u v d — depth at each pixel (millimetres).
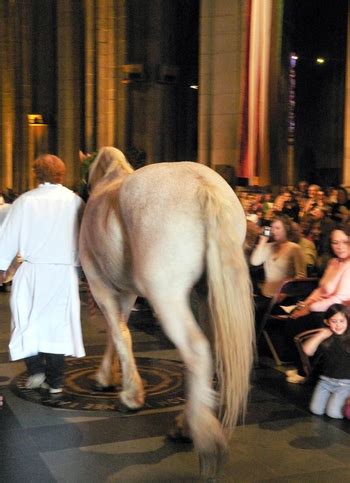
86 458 4125
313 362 5727
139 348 7070
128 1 18500
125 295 4945
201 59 14117
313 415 4969
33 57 25016
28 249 5180
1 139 25844
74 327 5211
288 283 6273
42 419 4824
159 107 18562
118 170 4906
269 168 12992
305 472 3941
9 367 6297
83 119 21609
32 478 3840
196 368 3582
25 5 24719
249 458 4145
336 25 25812
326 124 26109
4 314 9062
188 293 3727
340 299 5461
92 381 5781
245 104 12953
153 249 3709
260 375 6066
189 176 3828
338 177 23328
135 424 4719
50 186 5246
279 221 6688
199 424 3539
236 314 3520
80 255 4867
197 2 19422
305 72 26234
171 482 3773
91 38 18891
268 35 12789
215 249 3549
